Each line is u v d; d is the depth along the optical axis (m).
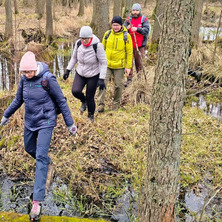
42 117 2.80
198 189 3.45
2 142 4.22
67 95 5.84
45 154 2.79
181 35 1.74
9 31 12.80
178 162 2.07
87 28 3.80
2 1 25.73
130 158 3.91
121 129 4.50
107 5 6.28
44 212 3.04
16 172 3.70
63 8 25.72
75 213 3.05
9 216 2.61
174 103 1.87
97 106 5.30
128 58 4.75
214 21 21.27
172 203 2.16
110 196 3.30
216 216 3.06
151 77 6.04
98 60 4.09
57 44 13.52
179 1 1.68
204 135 4.61
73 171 3.63
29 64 2.58
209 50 8.95
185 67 1.83
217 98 6.36
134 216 2.93
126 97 5.70
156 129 1.98
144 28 5.64
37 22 16.98
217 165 3.90
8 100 5.31
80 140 4.21
